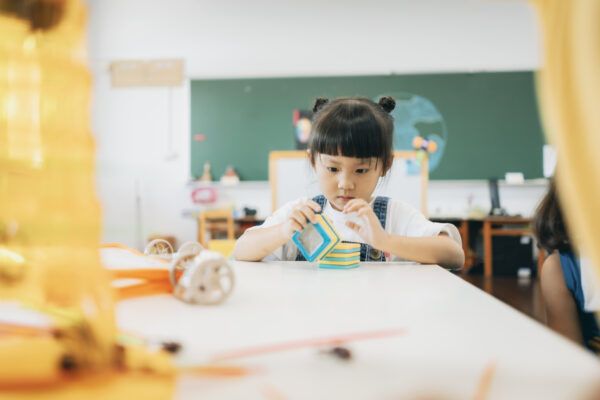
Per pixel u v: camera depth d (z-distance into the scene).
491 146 4.11
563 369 0.24
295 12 3.33
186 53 3.95
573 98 0.21
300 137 4.21
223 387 0.22
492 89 4.11
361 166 0.73
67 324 0.25
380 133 0.74
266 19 3.46
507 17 3.38
